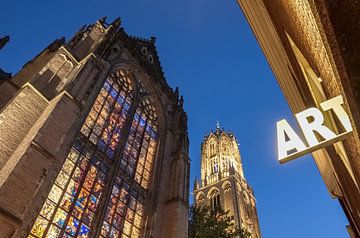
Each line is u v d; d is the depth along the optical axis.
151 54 45.72
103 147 27.77
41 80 23.67
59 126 20.98
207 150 111.81
